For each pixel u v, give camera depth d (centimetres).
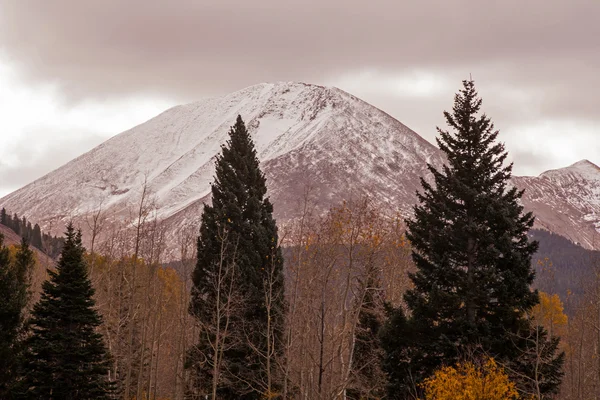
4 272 4881
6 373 4497
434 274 4581
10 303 4700
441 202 4700
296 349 4869
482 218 4634
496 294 4362
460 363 4038
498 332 4300
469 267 4603
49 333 4556
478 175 4728
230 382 4962
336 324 4659
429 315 4478
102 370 4597
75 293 4650
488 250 4362
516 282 4297
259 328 5131
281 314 4862
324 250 4394
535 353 4019
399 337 4488
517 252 4416
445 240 4609
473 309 4428
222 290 5238
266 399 4847
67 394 4431
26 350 4622
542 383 4106
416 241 4719
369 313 5341
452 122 4878
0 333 4619
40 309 4581
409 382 4303
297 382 4825
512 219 4484
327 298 4509
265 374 5134
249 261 5347
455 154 4812
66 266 4691
